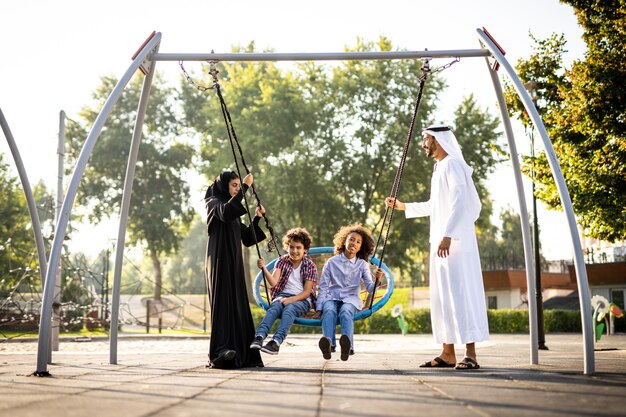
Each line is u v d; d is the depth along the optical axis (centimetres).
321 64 3756
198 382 457
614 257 3516
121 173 4741
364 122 3688
